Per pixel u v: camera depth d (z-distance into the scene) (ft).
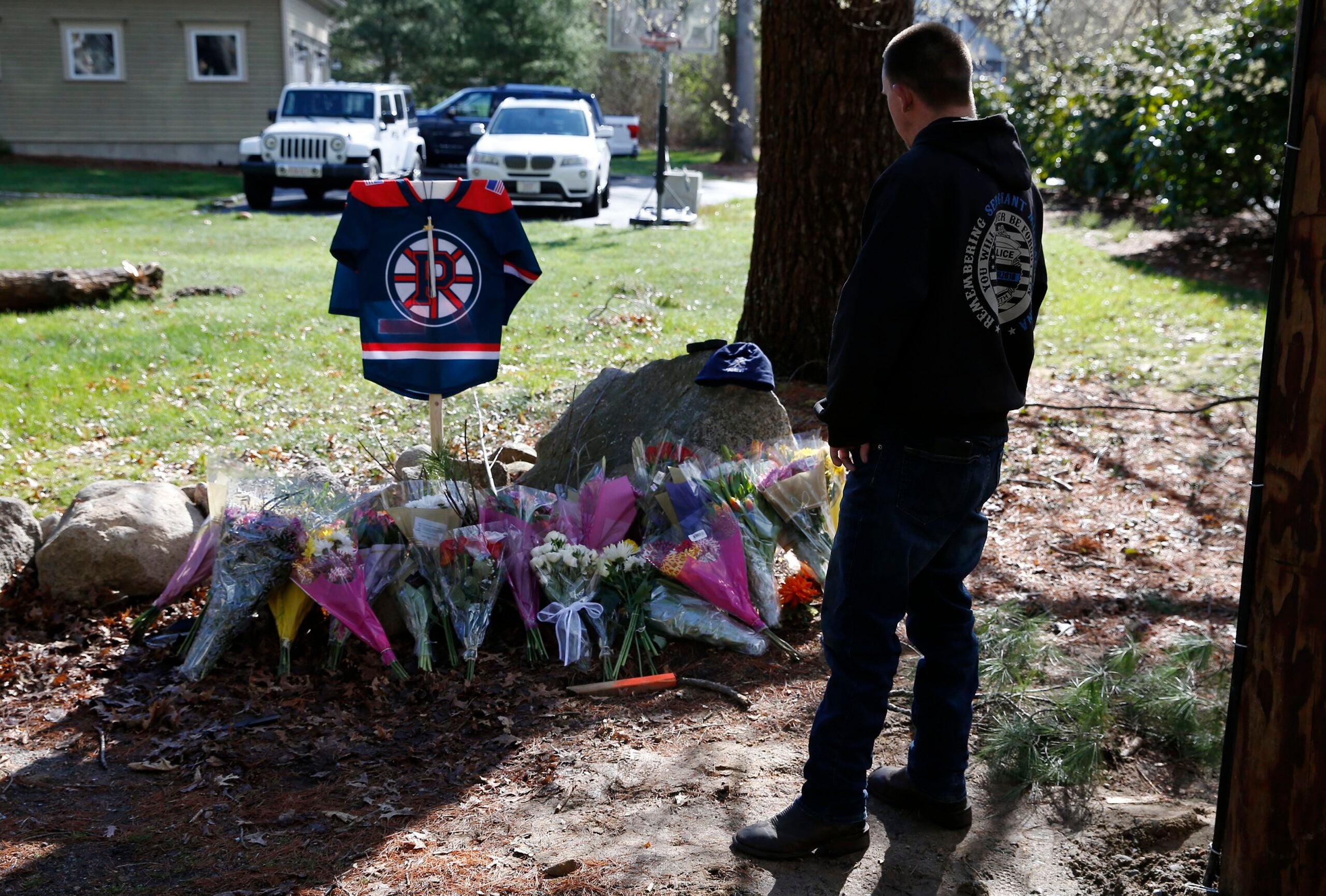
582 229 54.60
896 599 8.38
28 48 85.20
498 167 59.06
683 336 30.63
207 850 9.25
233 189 71.92
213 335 30.14
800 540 13.76
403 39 120.67
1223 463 20.90
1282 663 7.17
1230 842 7.72
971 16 26.86
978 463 8.29
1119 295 38.19
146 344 28.73
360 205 14.34
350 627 12.15
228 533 12.61
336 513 13.03
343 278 14.58
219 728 11.26
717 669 12.49
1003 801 9.93
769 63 23.06
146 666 12.66
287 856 9.14
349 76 131.64
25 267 40.50
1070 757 10.32
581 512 14.16
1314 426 6.83
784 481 13.74
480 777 10.30
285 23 86.12
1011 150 8.34
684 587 13.17
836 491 14.24
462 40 119.03
